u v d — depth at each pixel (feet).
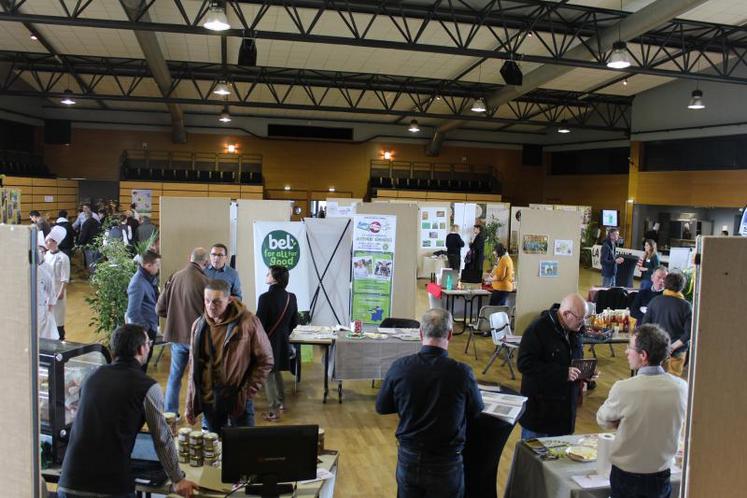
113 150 67.97
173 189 65.00
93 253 43.50
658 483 8.72
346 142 72.95
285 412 19.57
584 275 57.57
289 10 33.60
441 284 31.04
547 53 41.47
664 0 30.58
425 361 9.39
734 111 49.75
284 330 18.26
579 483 9.53
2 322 4.63
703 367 4.82
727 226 53.11
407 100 61.62
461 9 34.60
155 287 19.72
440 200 70.28
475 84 54.29
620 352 28.71
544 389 12.07
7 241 4.54
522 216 26.55
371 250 24.49
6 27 39.34
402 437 9.45
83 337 27.68
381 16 34.91
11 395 4.64
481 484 10.66
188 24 30.83
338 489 14.52
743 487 5.01
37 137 65.98
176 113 61.46
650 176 59.67
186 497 9.00
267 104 53.83
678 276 18.13
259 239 23.91
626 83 51.06
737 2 32.76
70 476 8.46
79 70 50.98
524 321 26.99
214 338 12.07
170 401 17.66
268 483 8.52
